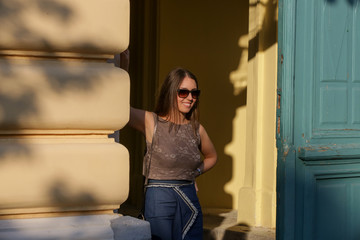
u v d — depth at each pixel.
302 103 4.02
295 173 4.01
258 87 6.43
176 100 3.76
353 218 4.23
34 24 2.87
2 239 2.79
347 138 4.16
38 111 2.88
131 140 7.84
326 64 4.09
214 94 7.50
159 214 3.64
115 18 3.00
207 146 4.02
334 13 4.12
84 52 2.98
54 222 2.91
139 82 7.68
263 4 6.38
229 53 7.43
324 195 4.12
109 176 2.98
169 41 7.51
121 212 7.30
